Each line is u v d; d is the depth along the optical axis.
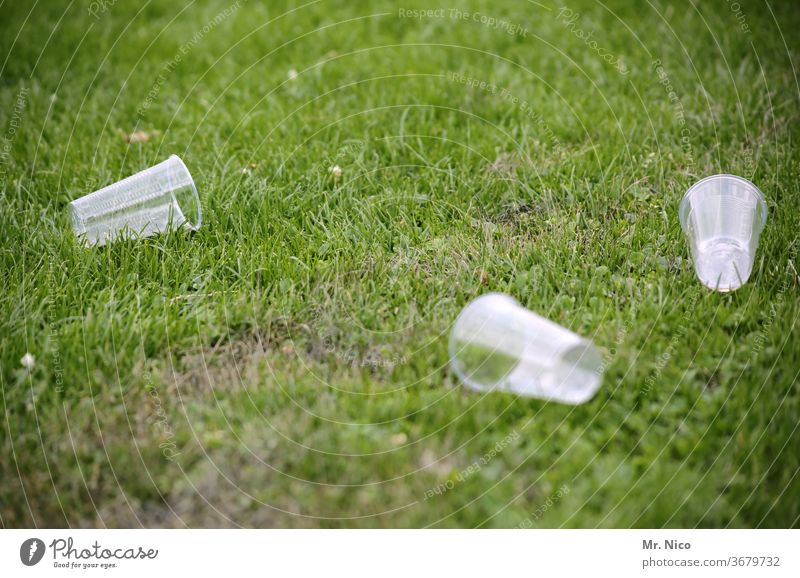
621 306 2.81
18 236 3.17
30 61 4.71
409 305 2.78
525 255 3.01
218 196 3.38
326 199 3.38
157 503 2.27
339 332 2.71
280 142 3.85
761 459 2.28
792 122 3.84
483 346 2.47
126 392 2.53
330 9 5.32
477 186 3.50
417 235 3.18
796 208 3.25
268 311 2.77
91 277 2.95
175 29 5.12
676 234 3.11
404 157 3.71
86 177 3.61
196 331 2.71
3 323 2.72
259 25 5.14
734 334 2.62
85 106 4.26
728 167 3.55
